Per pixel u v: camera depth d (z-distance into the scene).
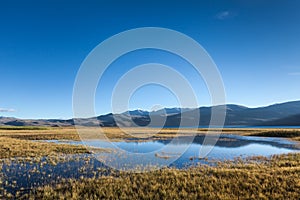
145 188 12.24
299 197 10.57
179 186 12.32
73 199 10.68
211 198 10.67
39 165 17.56
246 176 13.62
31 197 10.96
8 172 15.34
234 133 61.16
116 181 13.23
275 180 12.76
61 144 29.89
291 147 31.31
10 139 35.16
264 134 54.09
